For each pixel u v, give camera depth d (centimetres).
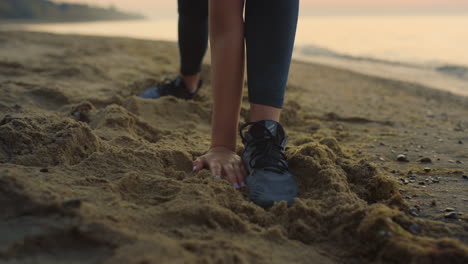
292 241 106
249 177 135
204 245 92
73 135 149
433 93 509
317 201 124
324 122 283
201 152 169
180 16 242
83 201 103
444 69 796
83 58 495
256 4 140
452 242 97
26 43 631
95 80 355
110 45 689
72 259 81
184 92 274
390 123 287
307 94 413
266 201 125
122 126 194
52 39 721
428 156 195
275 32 138
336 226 112
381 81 588
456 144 219
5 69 358
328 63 900
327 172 135
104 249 84
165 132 206
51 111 230
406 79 667
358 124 284
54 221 91
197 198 115
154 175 133
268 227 113
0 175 103
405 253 95
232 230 106
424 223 115
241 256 90
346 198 123
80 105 222
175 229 101
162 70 454
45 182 117
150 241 87
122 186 122
